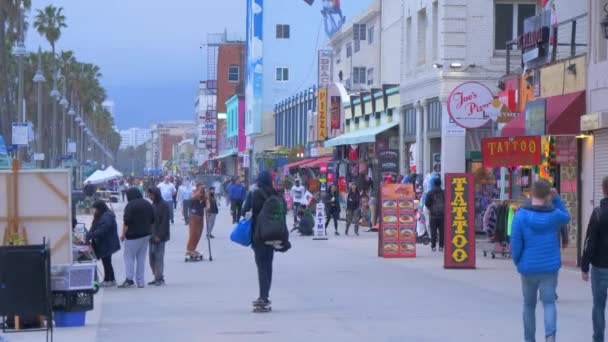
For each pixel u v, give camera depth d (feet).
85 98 359.66
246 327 43.39
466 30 108.58
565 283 60.54
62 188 44.06
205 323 44.93
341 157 158.20
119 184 280.92
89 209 169.07
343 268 71.72
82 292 44.34
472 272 68.18
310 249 91.50
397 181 114.93
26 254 37.04
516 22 108.58
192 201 80.33
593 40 67.67
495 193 101.50
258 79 267.18
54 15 259.80
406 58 127.13
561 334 41.01
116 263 82.23
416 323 44.09
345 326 43.34
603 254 35.96
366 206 130.00
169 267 75.36
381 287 59.00
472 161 107.04
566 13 88.63
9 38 185.26
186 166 499.92
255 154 246.06
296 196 123.03
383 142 133.39
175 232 124.36
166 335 41.45
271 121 267.39
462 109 83.71
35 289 37.09
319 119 172.86
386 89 136.26
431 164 116.78
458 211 70.64
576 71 70.23
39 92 167.22
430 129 116.37
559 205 37.06
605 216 35.81
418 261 77.82
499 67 108.27
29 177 43.80
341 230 124.98
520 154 73.15
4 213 43.50
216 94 414.41
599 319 36.50
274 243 47.67
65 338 40.83
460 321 44.62
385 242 81.46
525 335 35.94
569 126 68.44
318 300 52.85
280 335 41.01
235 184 134.92
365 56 170.91
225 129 358.02
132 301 53.93
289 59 269.03
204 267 75.15
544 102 69.36
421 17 121.39
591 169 67.77
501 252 80.07
